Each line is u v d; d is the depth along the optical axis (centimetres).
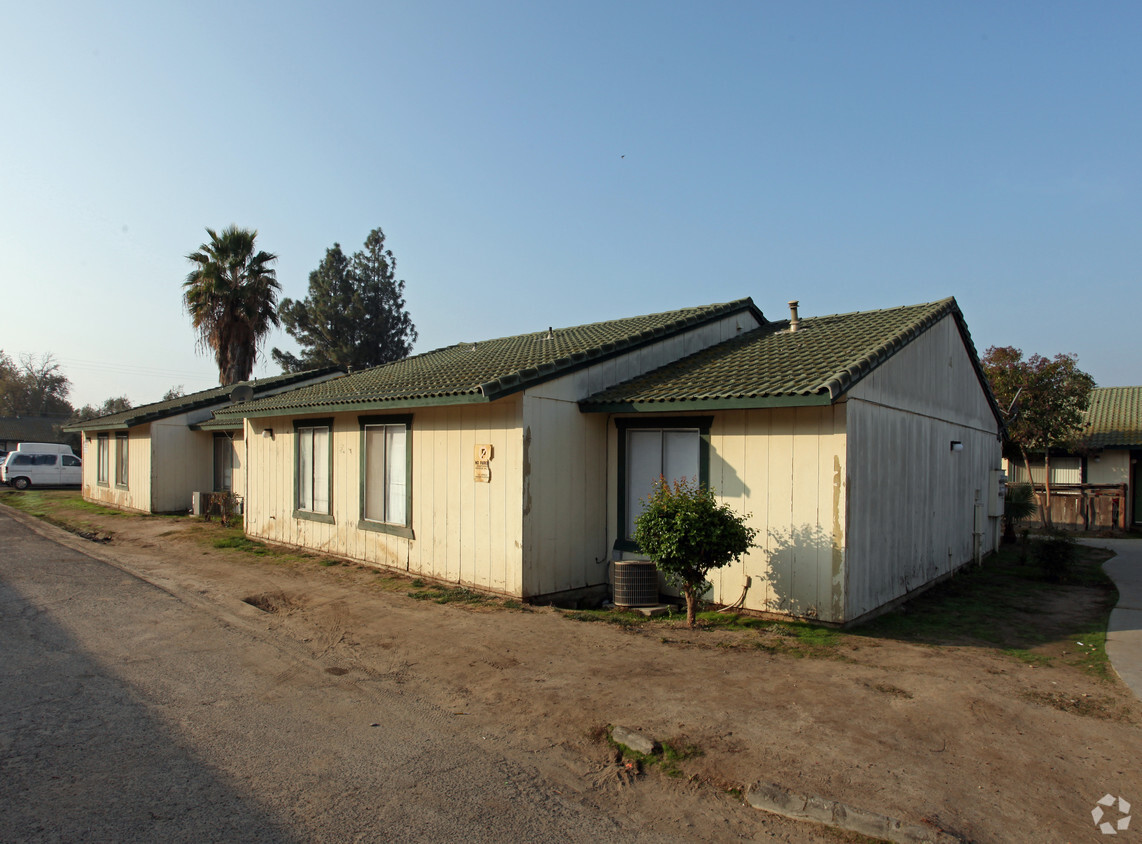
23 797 393
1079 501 2130
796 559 816
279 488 1406
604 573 1003
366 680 605
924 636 774
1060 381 2031
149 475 2023
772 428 841
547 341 1460
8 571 1074
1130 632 795
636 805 397
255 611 845
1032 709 537
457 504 991
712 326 1242
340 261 3694
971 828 364
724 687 577
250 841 352
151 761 443
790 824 378
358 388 1278
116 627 765
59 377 6956
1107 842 354
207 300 2814
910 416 994
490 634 744
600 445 1002
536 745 474
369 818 378
